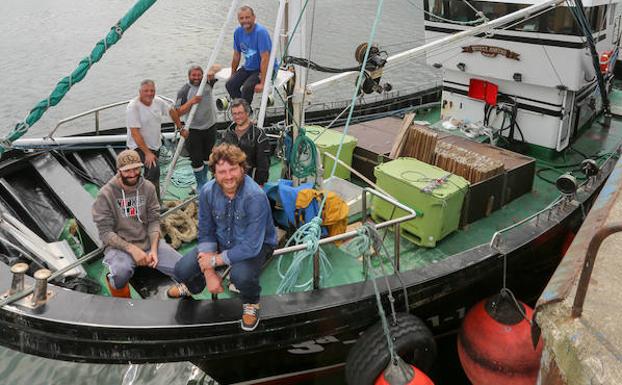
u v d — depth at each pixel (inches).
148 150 231.9
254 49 236.1
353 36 1000.2
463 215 239.6
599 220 160.9
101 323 157.1
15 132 181.0
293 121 226.2
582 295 114.7
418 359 183.9
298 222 211.0
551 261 241.8
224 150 141.9
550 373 118.0
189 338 161.0
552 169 305.1
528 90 308.8
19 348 164.1
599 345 110.0
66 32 1157.7
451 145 270.4
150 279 190.4
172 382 225.0
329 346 185.0
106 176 293.1
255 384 187.5
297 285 199.3
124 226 176.6
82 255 227.3
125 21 172.1
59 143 273.0
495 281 213.5
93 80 850.1
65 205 239.6
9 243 192.2
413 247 231.1
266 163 212.4
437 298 193.8
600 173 271.7
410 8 1288.1
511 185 261.1
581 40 273.9
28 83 837.2
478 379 196.7
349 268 211.5
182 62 936.9
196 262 162.9
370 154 275.4
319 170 228.8
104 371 229.9
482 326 195.6
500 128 324.8
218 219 150.7
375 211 241.9
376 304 179.0
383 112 399.9
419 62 816.3
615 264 136.7
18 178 263.4
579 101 322.0
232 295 195.5
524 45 292.2
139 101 227.9
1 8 1428.4
